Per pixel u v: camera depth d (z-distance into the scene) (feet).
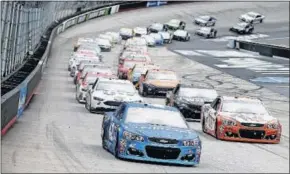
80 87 247.50
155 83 289.12
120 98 211.20
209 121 175.73
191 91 219.00
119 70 374.02
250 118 166.81
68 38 650.43
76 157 118.93
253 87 357.41
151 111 126.72
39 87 299.79
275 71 438.81
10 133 147.43
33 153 120.16
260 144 164.25
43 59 352.08
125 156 117.08
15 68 260.01
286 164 132.67
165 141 116.16
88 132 161.89
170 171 110.11
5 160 109.70
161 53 562.66
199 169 116.06
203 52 576.20
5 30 200.75
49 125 169.58
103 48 569.64
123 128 118.83
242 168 122.52
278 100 308.60
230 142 163.84
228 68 455.22
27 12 313.73
